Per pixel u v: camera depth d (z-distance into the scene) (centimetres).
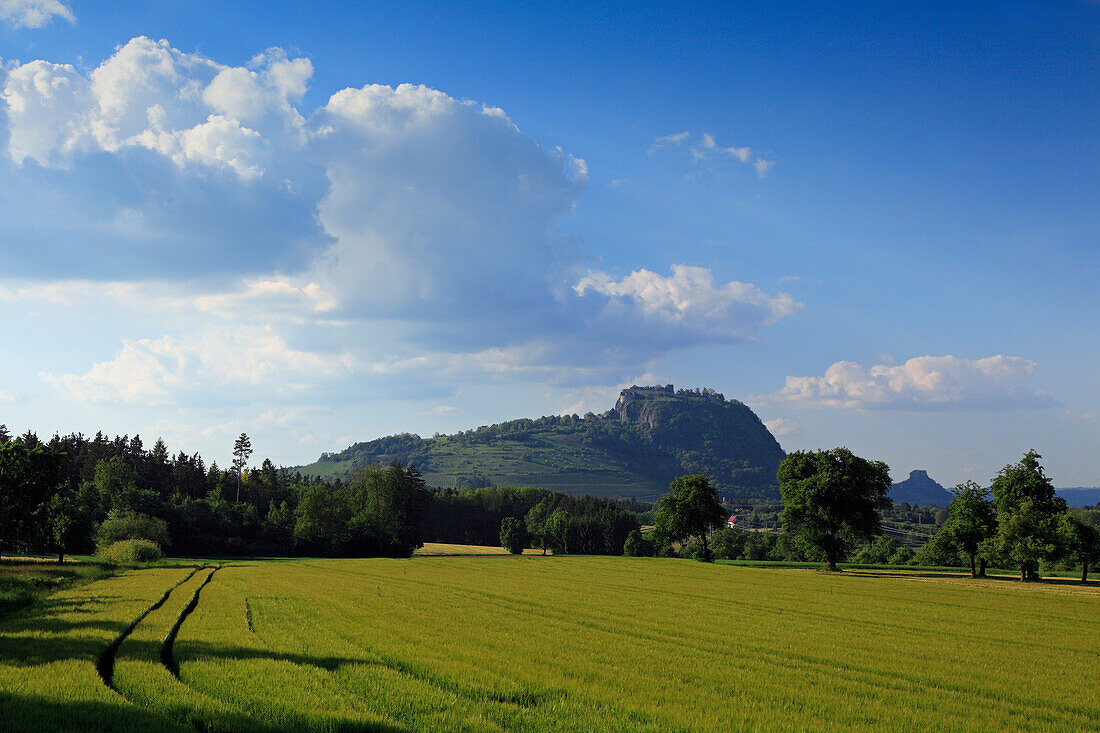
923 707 1889
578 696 1850
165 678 1891
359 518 13275
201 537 11562
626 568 8831
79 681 1831
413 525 14400
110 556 7862
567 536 16112
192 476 15388
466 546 17250
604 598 4809
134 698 1745
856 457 9138
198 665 2086
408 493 14862
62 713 1518
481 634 2911
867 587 6456
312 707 1627
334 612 3581
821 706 1844
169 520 11269
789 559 16200
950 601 5169
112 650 2414
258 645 2491
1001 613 4400
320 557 12594
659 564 9862
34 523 7588
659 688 1986
